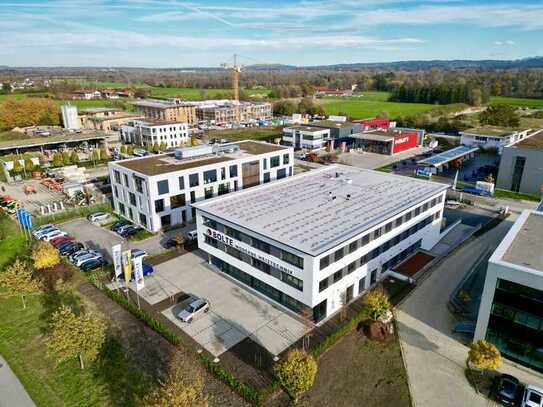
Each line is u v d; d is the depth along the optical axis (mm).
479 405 29891
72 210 70750
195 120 190125
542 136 90812
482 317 34375
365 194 53562
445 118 159125
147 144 124500
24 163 96688
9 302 43719
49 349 36188
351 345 36469
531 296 31438
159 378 32594
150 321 38875
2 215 68875
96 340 32969
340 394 31031
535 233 38906
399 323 39531
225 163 68875
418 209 51219
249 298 44000
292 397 30594
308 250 37156
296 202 50875
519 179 81438
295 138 128500
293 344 36688
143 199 62156
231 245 45750
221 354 35375
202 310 41000
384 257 47344
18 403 30422
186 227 63969
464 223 65188
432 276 48031
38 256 47500
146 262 52094
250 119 199375
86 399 30766
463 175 94250
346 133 132875
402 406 29875
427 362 34344
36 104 158875
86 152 120938
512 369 33312
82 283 47375
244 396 30469
